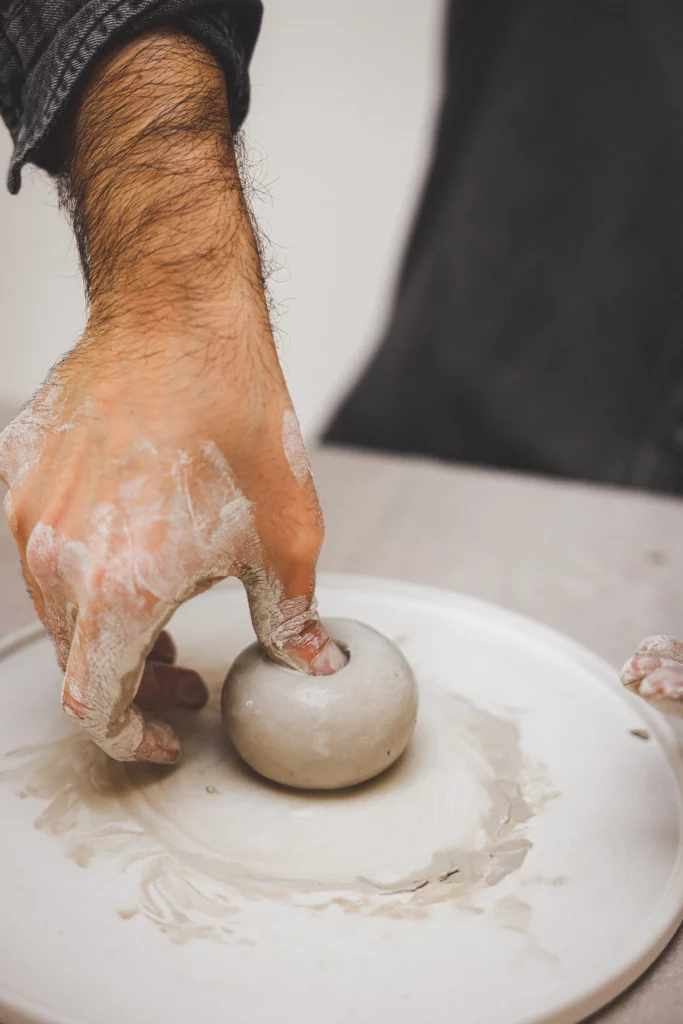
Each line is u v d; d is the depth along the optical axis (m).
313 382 2.68
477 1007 0.51
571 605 1.06
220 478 0.60
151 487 0.58
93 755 0.73
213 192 0.60
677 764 0.74
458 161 1.91
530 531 1.24
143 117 0.59
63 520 0.59
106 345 0.61
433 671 0.87
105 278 0.61
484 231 1.78
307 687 0.67
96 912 0.58
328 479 1.37
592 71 1.66
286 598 0.67
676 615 1.04
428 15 2.25
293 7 2.30
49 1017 0.49
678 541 1.23
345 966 0.54
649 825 0.68
